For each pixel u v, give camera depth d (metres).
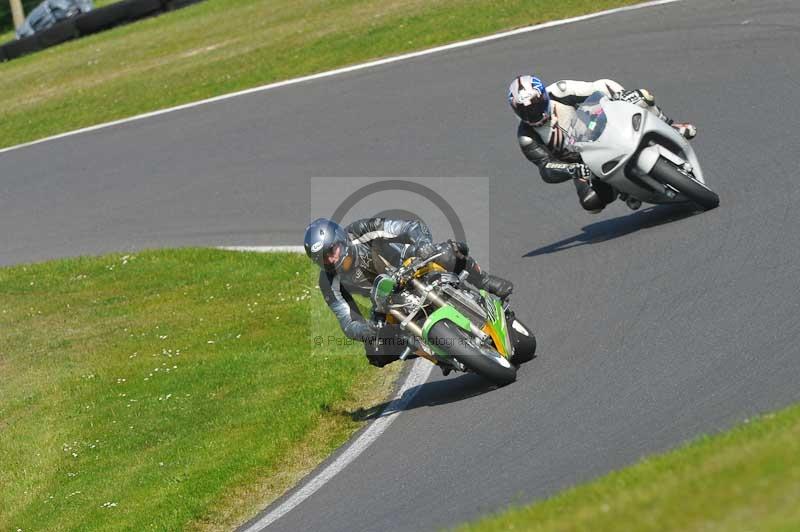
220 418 34.66
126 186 66.75
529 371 29.95
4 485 34.59
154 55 100.94
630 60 58.97
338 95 70.44
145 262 54.06
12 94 102.25
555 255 39.69
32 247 61.53
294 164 61.47
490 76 64.44
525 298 36.44
